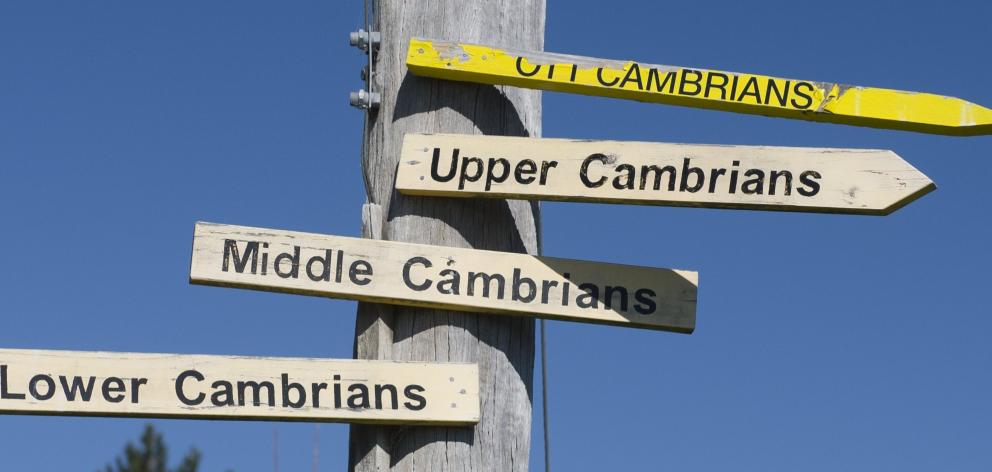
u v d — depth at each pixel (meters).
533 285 4.99
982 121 5.02
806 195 4.95
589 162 5.04
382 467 4.89
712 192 4.98
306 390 4.79
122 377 4.73
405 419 4.82
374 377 4.85
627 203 5.05
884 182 4.94
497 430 4.99
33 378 4.68
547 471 5.42
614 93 5.16
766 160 4.99
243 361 4.79
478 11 5.42
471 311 5.00
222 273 4.86
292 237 4.94
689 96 5.12
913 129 5.09
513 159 5.08
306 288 4.89
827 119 5.13
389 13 5.43
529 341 5.18
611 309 4.99
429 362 4.90
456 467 4.89
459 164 5.10
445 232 5.14
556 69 5.18
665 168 5.01
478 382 4.91
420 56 5.24
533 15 5.52
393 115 5.31
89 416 4.71
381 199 5.23
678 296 5.03
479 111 5.31
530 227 5.33
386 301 4.95
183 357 4.77
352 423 4.87
